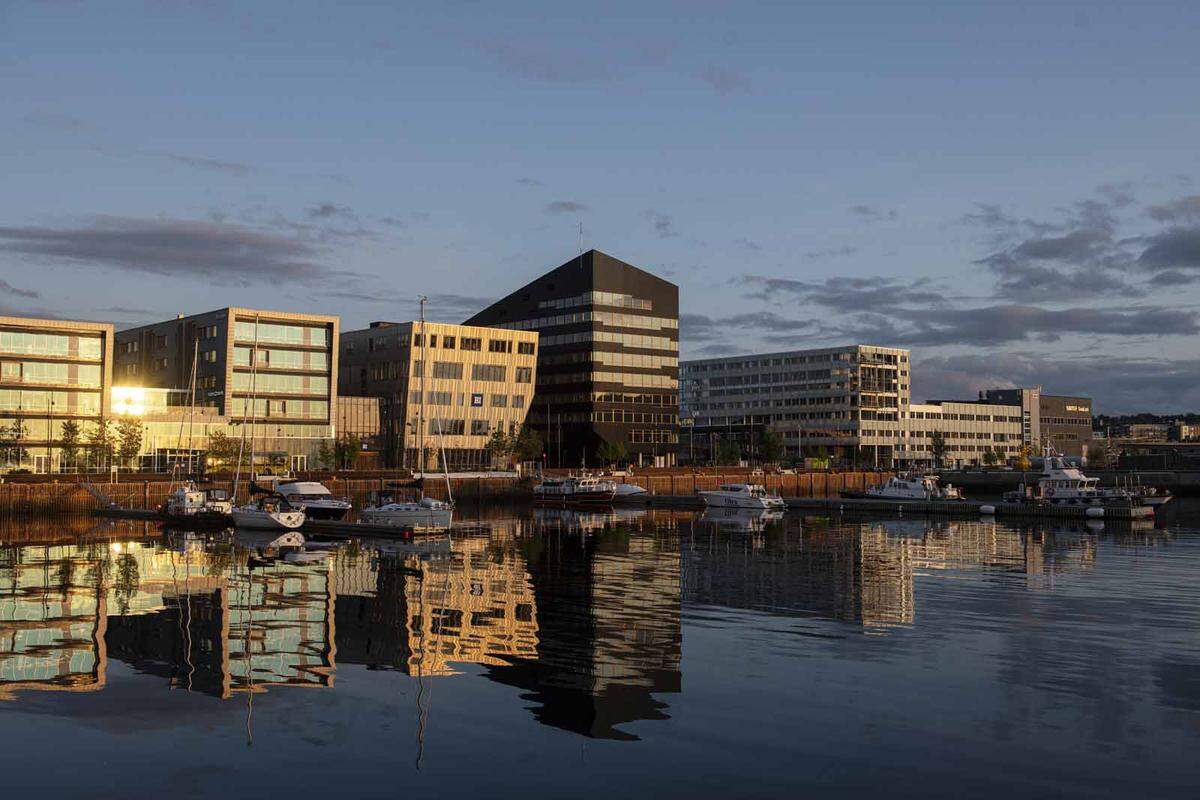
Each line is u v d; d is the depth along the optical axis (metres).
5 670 33.00
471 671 33.12
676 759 24.38
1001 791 22.45
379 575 59.03
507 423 195.50
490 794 22.19
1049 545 81.00
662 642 37.94
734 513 128.50
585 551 74.94
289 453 164.50
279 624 41.84
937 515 121.88
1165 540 85.81
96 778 22.95
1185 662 34.59
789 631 40.47
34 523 104.12
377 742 25.56
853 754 24.75
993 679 32.09
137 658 34.94
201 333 167.25
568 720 27.48
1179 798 22.08
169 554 71.75
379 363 190.12
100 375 147.75
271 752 24.80
